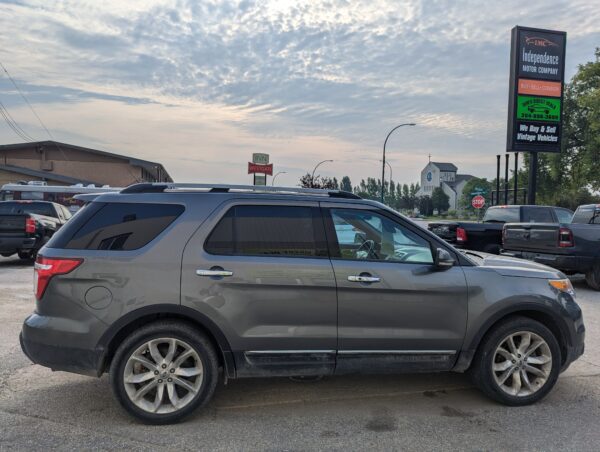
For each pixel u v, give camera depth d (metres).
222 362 4.00
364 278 3.92
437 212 101.81
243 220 3.95
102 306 3.67
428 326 4.04
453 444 3.52
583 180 36.84
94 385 4.52
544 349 4.24
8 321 6.67
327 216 4.10
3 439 3.48
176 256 3.76
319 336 3.88
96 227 3.83
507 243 10.94
